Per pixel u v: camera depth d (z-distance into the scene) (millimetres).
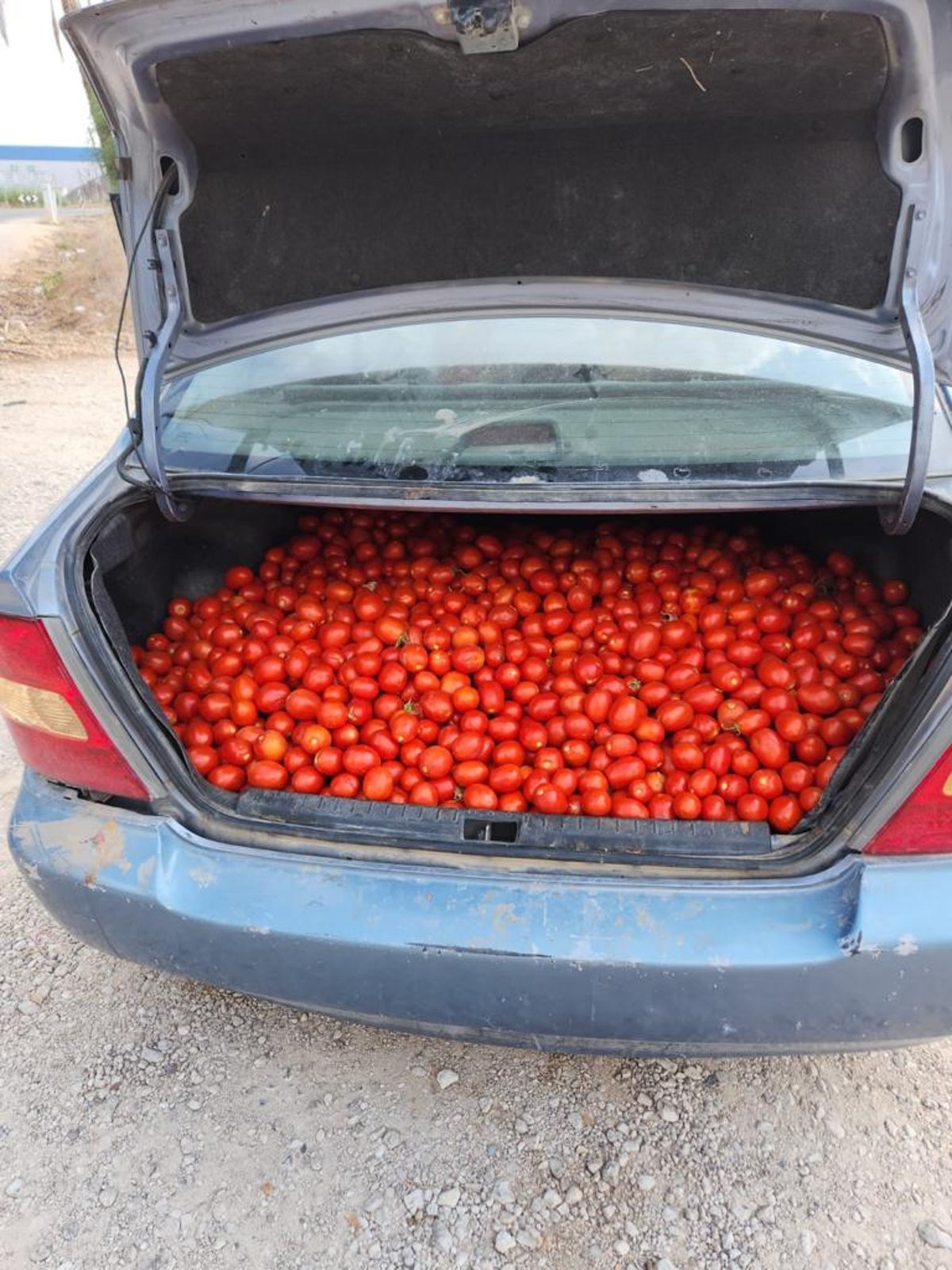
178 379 2229
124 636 1825
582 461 1908
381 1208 1854
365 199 2086
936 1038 1623
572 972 1552
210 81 1825
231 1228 1827
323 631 2566
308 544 2939
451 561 2877
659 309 2123
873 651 2314
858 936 1494
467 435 2002
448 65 1738
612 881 1606
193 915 1676
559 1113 2023
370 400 2109
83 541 1823
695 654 2369
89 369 10109
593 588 2643
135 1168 1938
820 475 1848
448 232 2123
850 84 1752
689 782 2074
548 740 2283
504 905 1598
